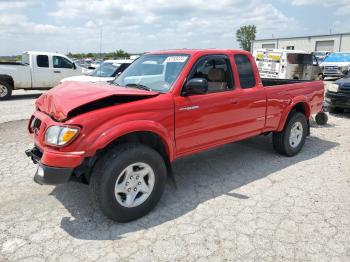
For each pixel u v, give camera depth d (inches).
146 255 117.3
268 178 188.9
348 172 199.0
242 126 187.0
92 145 121.3
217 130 171.9
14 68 533.0
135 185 138.0
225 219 142.4
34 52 557.9
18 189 170.2
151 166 140.1
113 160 127.7
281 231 133.0
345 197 164.2
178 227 135.9
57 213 146.2
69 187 173.0
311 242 125.7
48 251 119.2
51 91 152.3
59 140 121.0
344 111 408.8
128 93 135.0
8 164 207.3
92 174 129.7
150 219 142.3
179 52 171.0
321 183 181.9
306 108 235.6
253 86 193.0
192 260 114.8
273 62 705.6
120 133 126.3
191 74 157.8
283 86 211.3
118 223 138.6
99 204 130.6
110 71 427.8
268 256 117.3
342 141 272.4
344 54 946.1
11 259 114.3
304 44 2059.5
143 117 135.6
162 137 142.9
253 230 133.7
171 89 150.6
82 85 154.2
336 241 126.5
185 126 154.1
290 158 225.9
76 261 114.0
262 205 155.5
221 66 175.9
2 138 271.1
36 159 138.1
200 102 159.0
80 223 138.2
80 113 125.5
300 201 159.6
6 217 142.1
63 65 587.8
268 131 207.2
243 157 227.0
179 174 195.2
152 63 175.5
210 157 227.1
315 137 285.6
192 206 154.4
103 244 123.7
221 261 114.4
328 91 390.9
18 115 382.3
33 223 137.7
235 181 184.7
